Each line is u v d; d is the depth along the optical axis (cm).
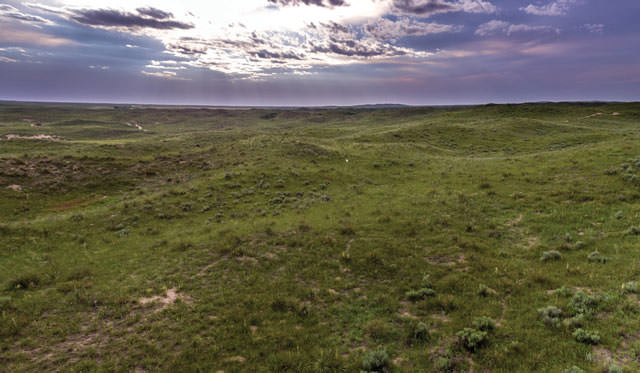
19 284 1378
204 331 1070
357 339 1020
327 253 1675
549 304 1054
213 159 4819
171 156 5103
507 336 938
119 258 1731
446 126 7700
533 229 1786
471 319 1045
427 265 1490
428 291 1245
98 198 3397
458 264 1473
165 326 1098
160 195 3005
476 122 8656
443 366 856
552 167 2973
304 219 2269
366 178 3575
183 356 950
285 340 1020
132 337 1032
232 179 3491
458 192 2695
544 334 912
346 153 4859
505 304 1123
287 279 1426
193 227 2277
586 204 1959
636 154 2811
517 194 2402
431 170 3772
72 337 1040
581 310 971
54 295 1298
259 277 1451
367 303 1230
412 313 1144
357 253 1648
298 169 3856
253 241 1862
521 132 6938
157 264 1622
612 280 1120
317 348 981
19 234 1991
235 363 924
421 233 1883
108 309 1198
